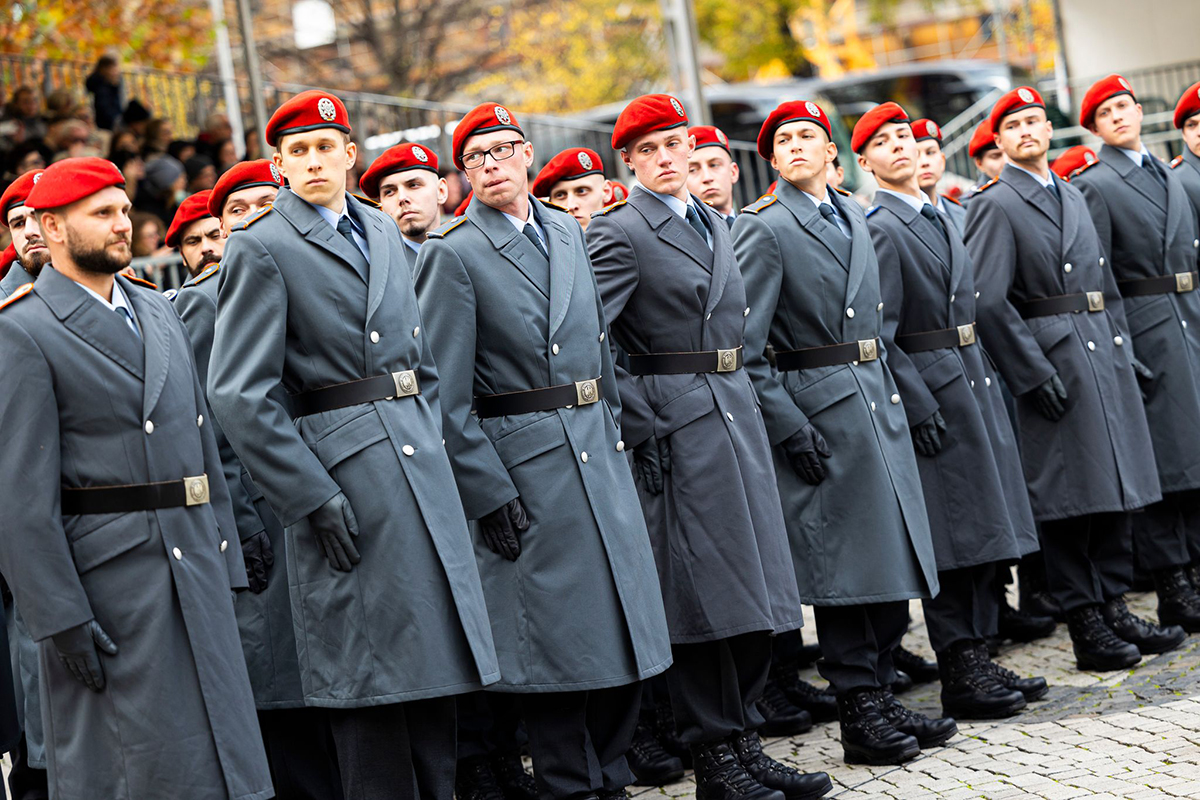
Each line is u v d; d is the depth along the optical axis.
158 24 21.73
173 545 4.61
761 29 34.44
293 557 4.98
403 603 4.82
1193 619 7.61
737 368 5.95
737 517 5.71
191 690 4.55
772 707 7.02
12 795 5.99
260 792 4.62
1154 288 7.96
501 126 5.45
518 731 7.08
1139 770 5.36
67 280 4.62
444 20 37.91
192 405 4.80
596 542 5.34
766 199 6.49
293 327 4.94
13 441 4.44
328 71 40.34
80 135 12.64
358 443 4.88
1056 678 7.18
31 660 5.77
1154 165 8.11
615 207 6.02
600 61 35.50
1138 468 7.45
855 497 6.24
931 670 7.64
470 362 5.36
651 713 6.67
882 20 38.44
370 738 4.89
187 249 6.57
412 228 7.05
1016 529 7.16
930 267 6.98
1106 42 20.12
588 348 5.51
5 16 19.59
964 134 18.45
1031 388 7.31
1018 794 5.30
